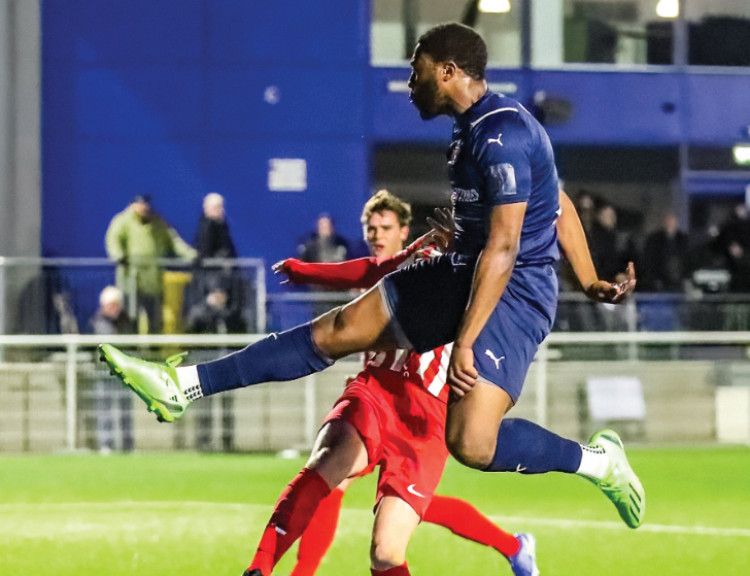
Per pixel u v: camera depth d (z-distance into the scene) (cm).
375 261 1168
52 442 2822
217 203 3002
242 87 4100
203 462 2544
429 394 1070
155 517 1714
